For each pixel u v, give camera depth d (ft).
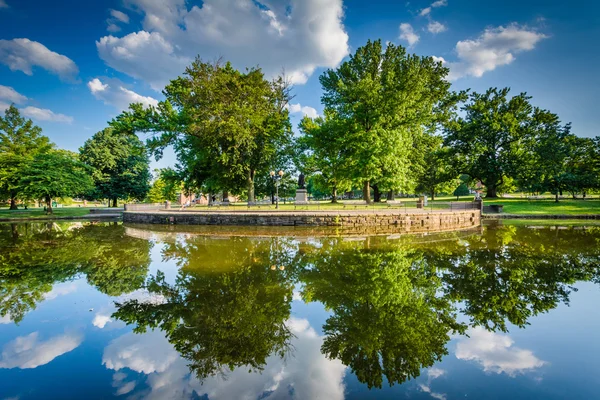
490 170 124.57
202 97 102.32
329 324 19.84
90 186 126.11
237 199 202.39
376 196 127.13
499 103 129.90
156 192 223.71
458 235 57.06
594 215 85.76
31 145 153.58
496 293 25.02
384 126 101.81
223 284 28.07
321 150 114.83
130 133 103.86
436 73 113.19
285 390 12.90
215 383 13.51
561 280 28.09
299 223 74.18
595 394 12.28
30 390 12.96
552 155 116.06
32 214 117.39
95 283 29.14
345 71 111.45
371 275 30.40
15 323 20.44
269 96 116.06
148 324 20.25
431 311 21.67
